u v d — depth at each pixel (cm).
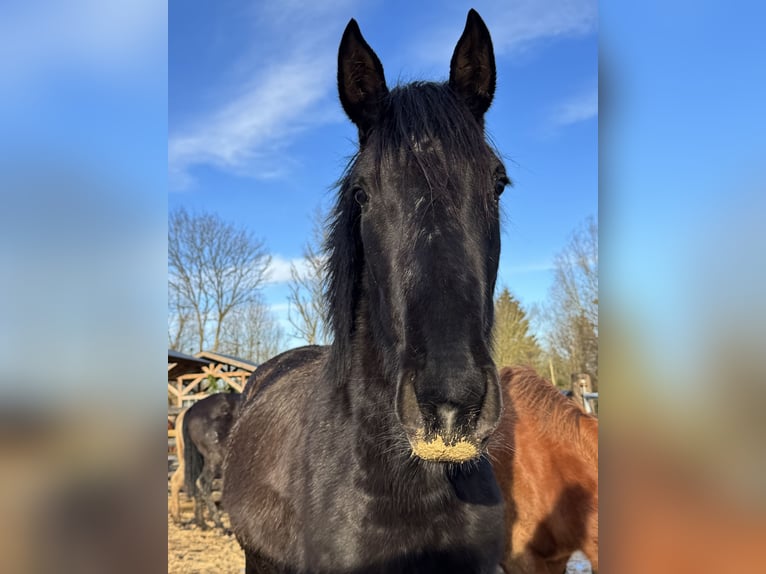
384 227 177
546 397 378
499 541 194
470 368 141
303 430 225
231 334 2225
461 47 209
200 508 903
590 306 2534
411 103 183
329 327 228
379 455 182
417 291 154
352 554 180
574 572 532
